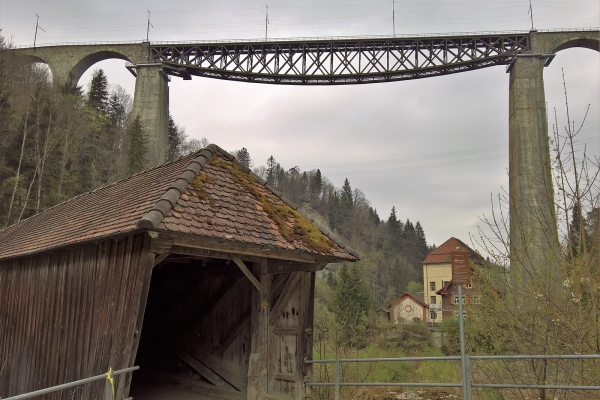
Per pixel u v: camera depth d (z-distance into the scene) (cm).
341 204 9400
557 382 684
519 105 4012
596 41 4172
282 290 739
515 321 732
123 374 498
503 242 780
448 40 4353
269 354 729
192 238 518
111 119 6159
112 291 577
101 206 802
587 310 675
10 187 3069
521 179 3791
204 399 771
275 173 10269
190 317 897
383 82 4503
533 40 4162
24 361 788
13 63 4106
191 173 630
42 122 3462
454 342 1961
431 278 4909
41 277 802
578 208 688
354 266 3556
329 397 1092
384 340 2673
